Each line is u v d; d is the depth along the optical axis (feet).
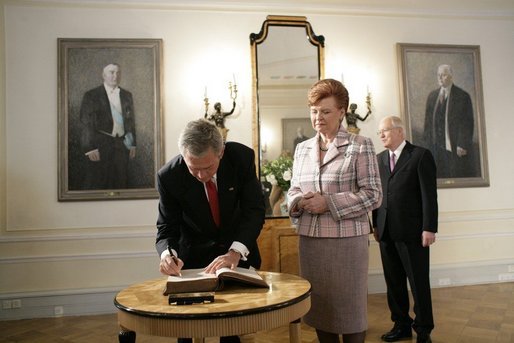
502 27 15.81
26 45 13.07
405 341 9.34
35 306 12.41
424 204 9.01
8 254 12.53
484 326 10.15
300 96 14.12
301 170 6.14
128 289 4.97
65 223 12.86
